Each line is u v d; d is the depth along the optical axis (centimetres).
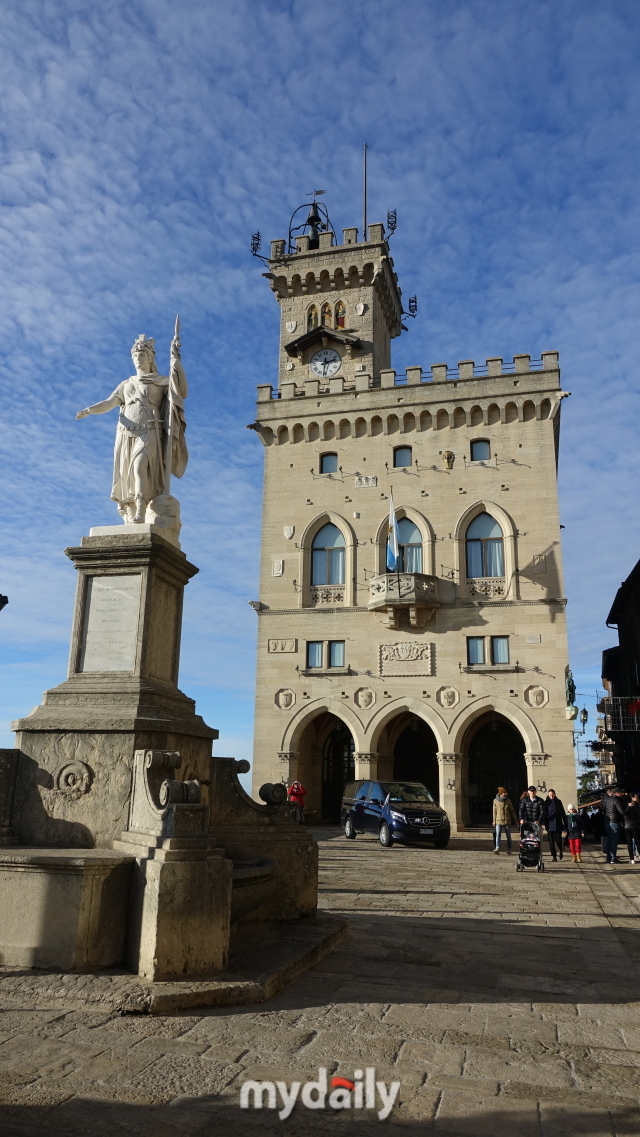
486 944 941
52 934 648
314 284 4256
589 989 739
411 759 3900
